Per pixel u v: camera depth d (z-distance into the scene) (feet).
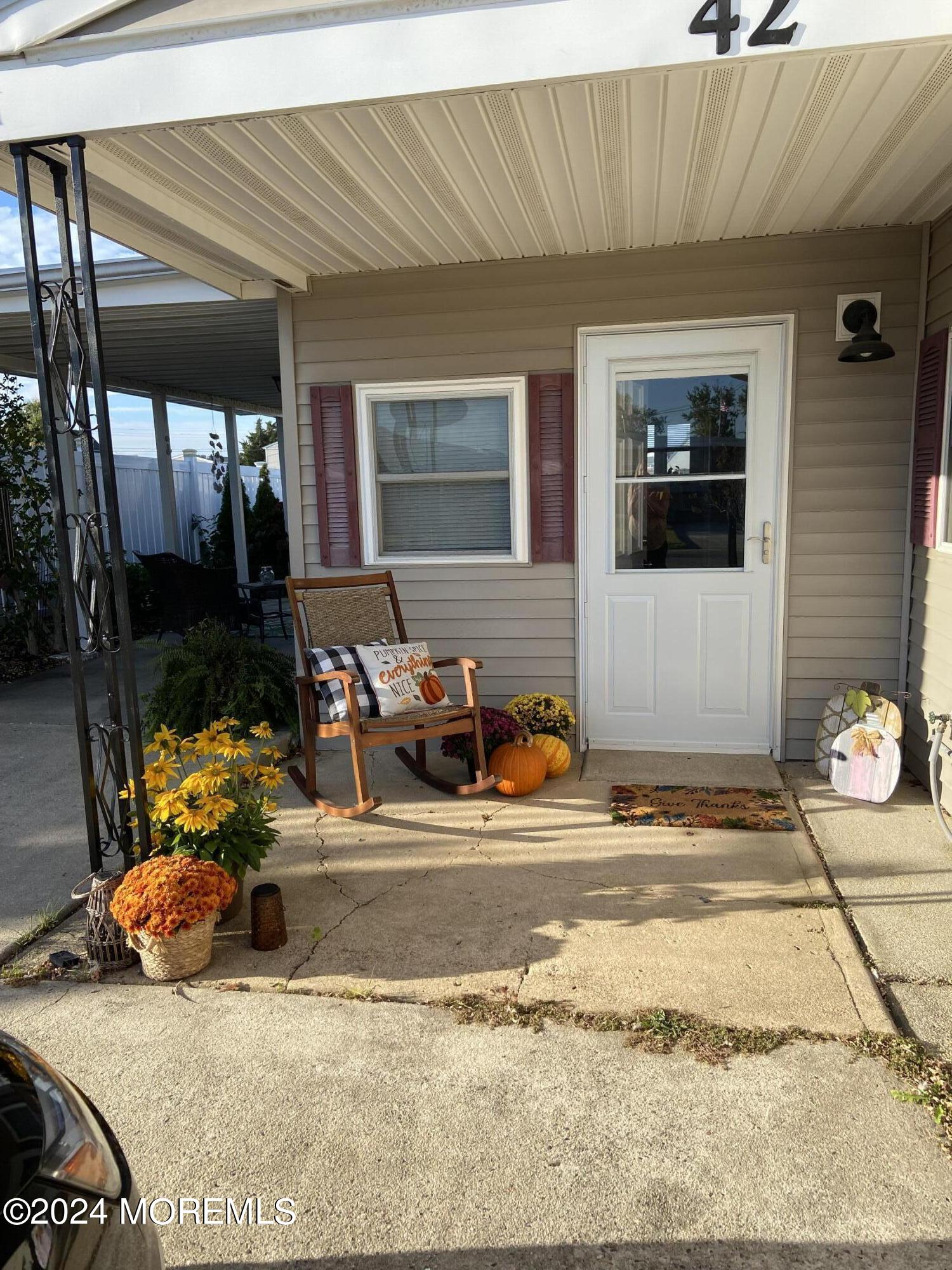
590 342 14.71
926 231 13.35
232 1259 5.67
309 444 15.98
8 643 25.54
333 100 7.68
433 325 15.15
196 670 16.38
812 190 11.60
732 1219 5.85
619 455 14.98
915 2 6.74
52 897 10.77
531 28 7.26
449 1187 6.18
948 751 12.34
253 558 37.27
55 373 9.68
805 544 14.40
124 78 8.04
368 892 10.72
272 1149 6.57
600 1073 7.30
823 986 8.42
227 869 9.63
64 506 9.43
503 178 10.77
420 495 15.97
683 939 9.36
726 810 12.82
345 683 12.59
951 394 12.32
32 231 8.91
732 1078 7.20
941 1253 5.57
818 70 8.14
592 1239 5.73
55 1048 7.83
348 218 12.23
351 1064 7.50
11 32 8.11
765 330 14.12
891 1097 6.94
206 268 14.52
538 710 14.74
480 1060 7.52
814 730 14.83
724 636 15.02
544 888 10.66
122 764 10.09
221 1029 8.04
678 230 13.33
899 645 14.34
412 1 7.40
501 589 15.69
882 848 11.49
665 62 7.10
